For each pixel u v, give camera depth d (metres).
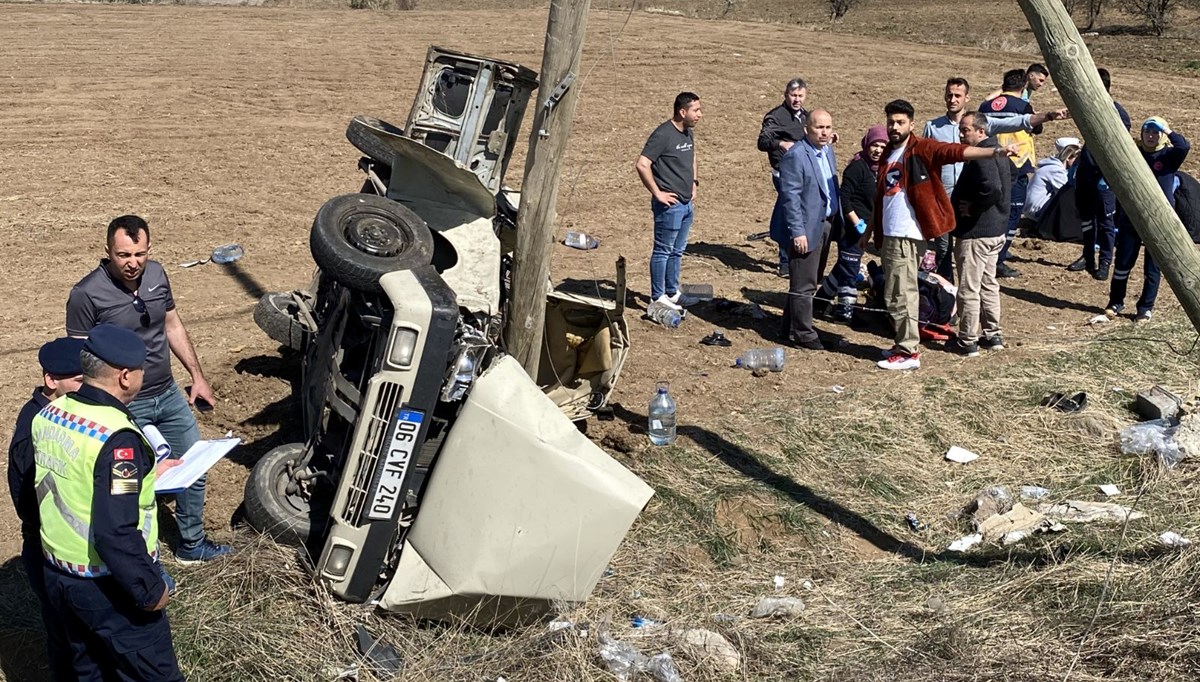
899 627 5.31
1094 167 10.88
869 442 7.36
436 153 5.97
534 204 5.84
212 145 16.16
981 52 25.94
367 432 4.99
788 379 8.44
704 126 19.02
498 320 6.30
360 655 4.92
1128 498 6.63
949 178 9.88
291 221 12.67
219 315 9.44
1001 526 6.28
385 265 5.36
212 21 29.00
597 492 5.02
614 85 22.05
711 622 5.34
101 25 27.39
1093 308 10.33
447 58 6.99
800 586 5.76
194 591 5.26
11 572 5.55
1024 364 8.68
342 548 5.07
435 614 5.13
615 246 12.22
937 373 8.54
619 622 5.33
